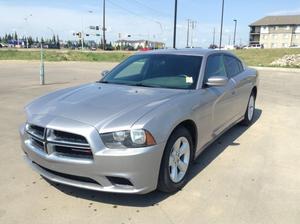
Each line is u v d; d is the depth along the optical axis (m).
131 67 5.44
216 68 5.50
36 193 4.04
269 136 6.48
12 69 19.86
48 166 3.74
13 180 4.38
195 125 4.39
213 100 4.88
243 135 6.51
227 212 3.68
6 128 6.68
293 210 3.74
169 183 3.92
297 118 8.05
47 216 3.57
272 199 3.97
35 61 28.19
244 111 6.77
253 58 39.81
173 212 3.66
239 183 4.37
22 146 4.20
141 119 3.61
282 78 18.14
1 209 3.70
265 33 110.06
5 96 10.20
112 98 4.19
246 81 6.54
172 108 3.95
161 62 5.26
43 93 10.90
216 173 4.67
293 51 42.09
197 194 4.06
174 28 26.66
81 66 24.19
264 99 10.77
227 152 5.52
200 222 3.49
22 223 3.45
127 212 3.65
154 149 3.58
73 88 5.00
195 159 4.77
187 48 5.93
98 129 3.53
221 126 5.43
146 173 3.57
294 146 5.90
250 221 3.52
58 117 3.76
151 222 3.47
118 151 3.47
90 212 3.64
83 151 3.54
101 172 3.51
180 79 4.87
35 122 3.84
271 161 5.16
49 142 3.67
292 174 4.68
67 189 4.12
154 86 4.81
